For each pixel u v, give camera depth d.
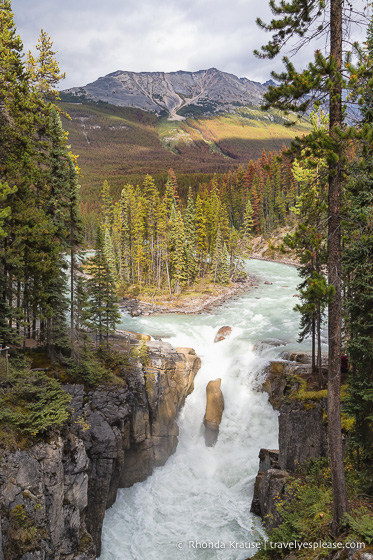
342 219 13.23
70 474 20.55
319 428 22.14
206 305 61.31
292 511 18.22
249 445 31.75
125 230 73.69
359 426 17.17
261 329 47.00
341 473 13.54
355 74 11.52
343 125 12.79
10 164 22.31
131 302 63.47
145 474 28.66
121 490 27.53
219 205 84.31
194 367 36.88
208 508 25.86
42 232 23.22
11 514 16.33
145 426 28.84
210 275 80.00
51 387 21.23
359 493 15.34
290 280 76.94
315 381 27.61
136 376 29.05
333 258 13.23
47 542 17.73
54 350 26.88
